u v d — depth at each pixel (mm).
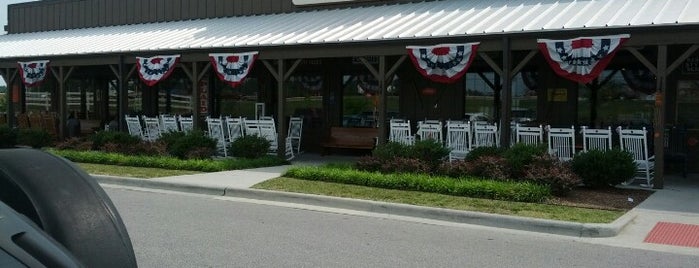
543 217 8125
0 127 18594
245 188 10562
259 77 19469
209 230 7613
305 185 10844
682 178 12266
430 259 6348
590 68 10961
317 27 15742
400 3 16984
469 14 14148
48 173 2805
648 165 11047
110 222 2807
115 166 13938
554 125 14828
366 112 17453
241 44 15258
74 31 23547
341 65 17750
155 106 21781
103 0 23547
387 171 11859
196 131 15430
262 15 19391
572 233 7652
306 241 7078
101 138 16625
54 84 23984
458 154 12906
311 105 18375
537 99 15023
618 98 14133
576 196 9820
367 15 16172
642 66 13828
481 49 12148
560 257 6508
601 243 7199
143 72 16766
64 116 18734
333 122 17984
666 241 7266
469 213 8398
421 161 11852
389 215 8898
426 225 8188
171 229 7645
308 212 9039
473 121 14422
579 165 10531
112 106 22812
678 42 10219
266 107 19344
